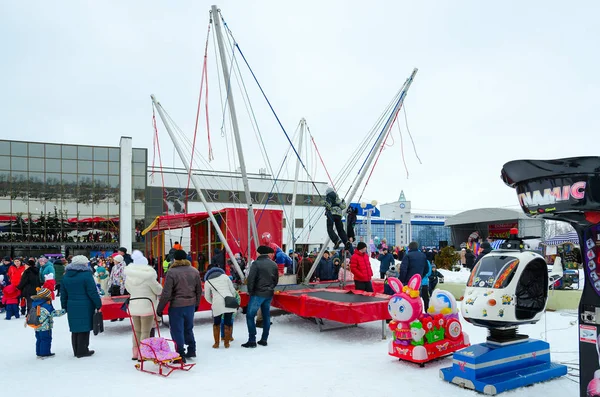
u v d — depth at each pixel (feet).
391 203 189.88
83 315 23.89
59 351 25.70
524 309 17.22
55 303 50.52
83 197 118.32
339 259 43.27
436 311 21.97
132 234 119.75
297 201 125.08
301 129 43.39
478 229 141.90
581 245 13.98
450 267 69.72
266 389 17.75
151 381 19.17
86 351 24.07
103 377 20.02
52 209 116.06
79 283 23.86
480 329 29.78
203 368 20.99
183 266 22.36
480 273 17.99
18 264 40.88
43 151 116.16
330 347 25.27
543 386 17.65
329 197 33.42
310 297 29.01
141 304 22.76
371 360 22.00
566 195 12.65
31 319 24.07
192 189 115.55
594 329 13.56
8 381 19.74
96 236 118.52
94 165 119.55
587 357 13.71
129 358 23.56
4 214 112.68
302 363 21.65
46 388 18.57
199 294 22.76
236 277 39.06
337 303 26.16
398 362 21.48
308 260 40.83
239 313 36.42
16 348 27.25
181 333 21.81
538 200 13.41
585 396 13.73
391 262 41.39
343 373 19.76
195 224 62.03
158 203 121.70
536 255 17.71
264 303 25.84
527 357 18.57
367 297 29.63
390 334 28.68
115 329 32.24
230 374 19.93
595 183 12.19
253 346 25.29
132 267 23.11
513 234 18.31
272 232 47.03
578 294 35.22
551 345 24.29
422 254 32.42
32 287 38.22
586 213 12.92
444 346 21.43
